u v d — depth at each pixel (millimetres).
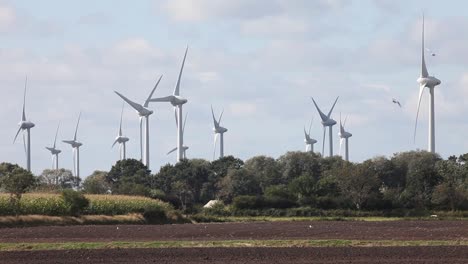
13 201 186000
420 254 107500
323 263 100062
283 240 126312
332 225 178375
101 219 191750
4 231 153000
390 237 134125
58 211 191375
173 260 103375
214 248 114312
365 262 100750
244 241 124188
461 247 114188
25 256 107188
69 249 114125
